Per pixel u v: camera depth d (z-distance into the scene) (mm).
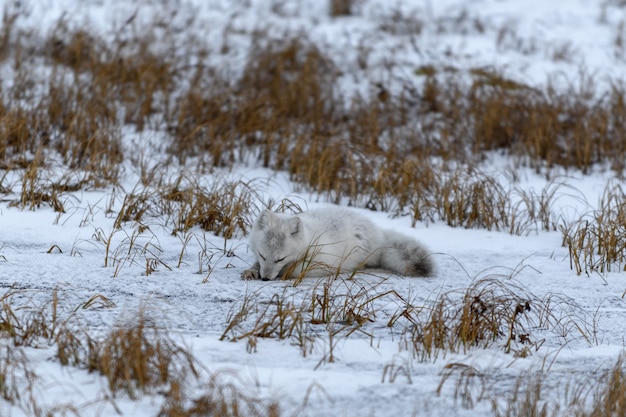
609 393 11062
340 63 35938
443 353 12812
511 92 33344
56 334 12602
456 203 22281
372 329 13828
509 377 11992
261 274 16312
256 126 28141
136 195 20438
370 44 38062
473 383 11734
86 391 10805
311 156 25156
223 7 42062
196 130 26344
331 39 38688
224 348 12492
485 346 13172
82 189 21875
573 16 44188
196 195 20500
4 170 23266
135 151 26031
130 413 10234
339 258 16875
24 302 14094
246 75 33125
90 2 39844
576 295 16453
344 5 42625
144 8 39656
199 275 16500
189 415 10023
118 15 38312
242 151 26766
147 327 12789
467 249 19781
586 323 14711
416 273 17156
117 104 29688
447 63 36594
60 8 38500
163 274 16406
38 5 38469
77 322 13125
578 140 28703
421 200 23109
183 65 33906
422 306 14344
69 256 17109
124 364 11031
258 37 36906
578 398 11172
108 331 12727
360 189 24188
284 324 13672
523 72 36062
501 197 22797
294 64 34562
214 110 28938
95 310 13883
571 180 26844
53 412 9977
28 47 33562
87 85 30234
